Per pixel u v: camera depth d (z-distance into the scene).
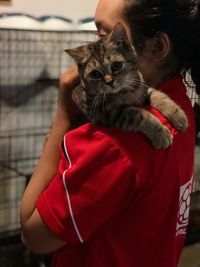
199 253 2.13
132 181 0.71
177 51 0.85
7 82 2.01
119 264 0.79
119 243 0.78
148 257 0.80
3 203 2.14
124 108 0.86
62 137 0.88
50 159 0.84
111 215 0.74
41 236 0.75
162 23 0.82
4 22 1.91
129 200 0.73
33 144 2.15
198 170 2.10
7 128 2.07
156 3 0.81
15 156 2.12
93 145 0.72
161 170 0.75
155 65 0.87
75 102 0.92
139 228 0.77
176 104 0.85
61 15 2.02
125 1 0.84
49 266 0.99
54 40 2.05
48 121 2.16
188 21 0.84
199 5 0.85
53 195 0.74
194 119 0.92
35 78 2.07
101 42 0.98
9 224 2.16
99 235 0.78
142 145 0.73
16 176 2.13
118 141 0.71
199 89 0.97
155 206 0.77
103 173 0.71
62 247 0.82
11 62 1.99
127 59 0.93
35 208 0.77
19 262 1.97
